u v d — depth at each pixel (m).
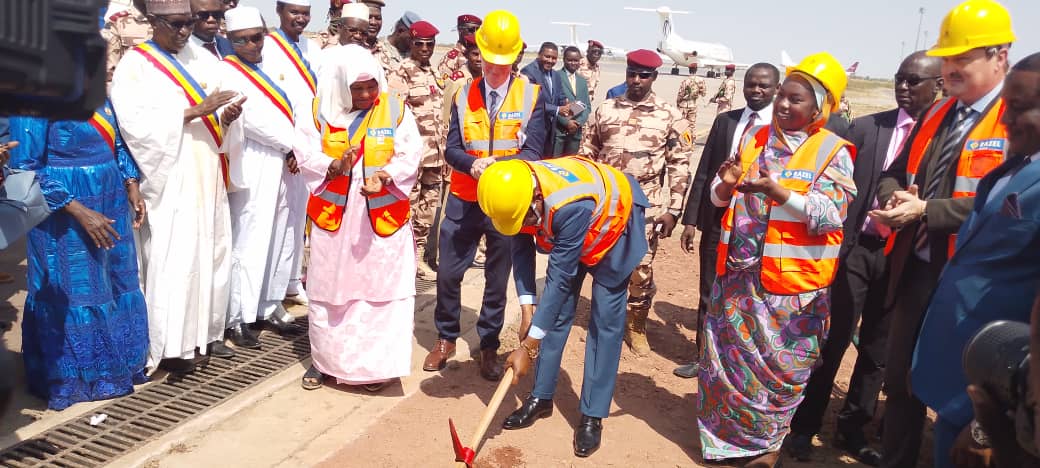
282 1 5.40
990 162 3.07
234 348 5.06
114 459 3.62
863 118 4.20
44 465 3.54
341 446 3.88
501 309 4.76
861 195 4.10
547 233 3.68
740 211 3.70
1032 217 2.38
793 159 3.54
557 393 4.75
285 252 5.36
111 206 4.07
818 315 3.62
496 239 4.56
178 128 4.21
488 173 3.49
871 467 4.10
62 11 1.04
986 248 2.56
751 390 3.74
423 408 4.39
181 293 4.41
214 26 4.85
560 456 3.97
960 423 2.63
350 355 4.45
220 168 4.62
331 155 4.33
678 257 8.30
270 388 4.50
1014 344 1.71
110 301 4.14
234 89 4.75
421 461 3.78
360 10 6.14
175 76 4.30
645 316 5.50
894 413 3.48
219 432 3.96
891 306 3.54
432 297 6.34
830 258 3.56
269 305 5.36
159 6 4.20
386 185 4.34
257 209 4.98
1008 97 2.35
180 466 3.61
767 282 3.58
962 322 2.62
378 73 4.35
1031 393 1.59
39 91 1.05
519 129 4.69
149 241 4.39
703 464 3.99
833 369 4.09
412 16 8.11
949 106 3.39
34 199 3.39
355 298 4.41
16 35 0.98
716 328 3.88
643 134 5.07
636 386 4.94
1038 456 1.62
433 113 6.74
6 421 3.92
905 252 3.40
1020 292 2.47
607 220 3.73
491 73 4.61
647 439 4.23
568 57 8.88
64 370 4.07
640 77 5.03
